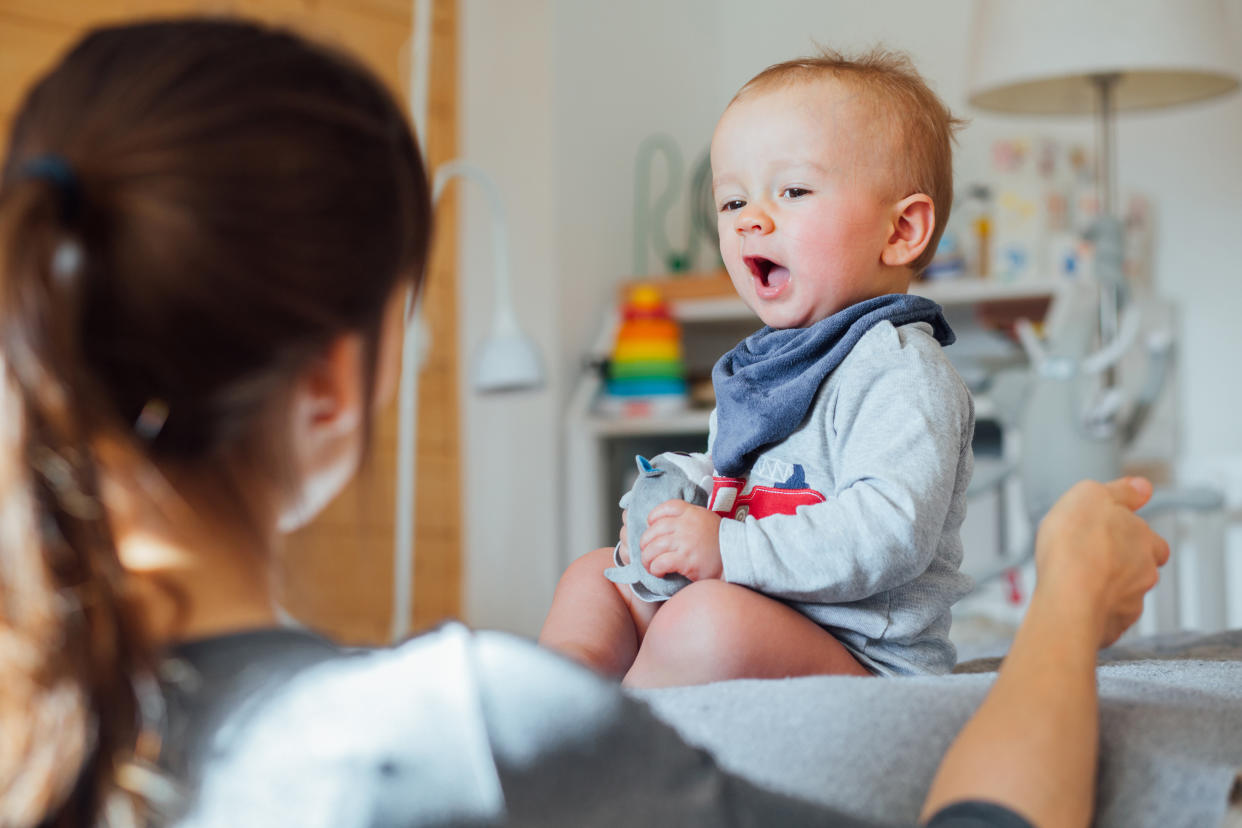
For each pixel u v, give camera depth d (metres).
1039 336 2.76
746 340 1.03
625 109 3.32
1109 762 0.58
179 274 0.48
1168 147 3.10
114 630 0.47
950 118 1.09
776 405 0.93
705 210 3.56
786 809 0.52
